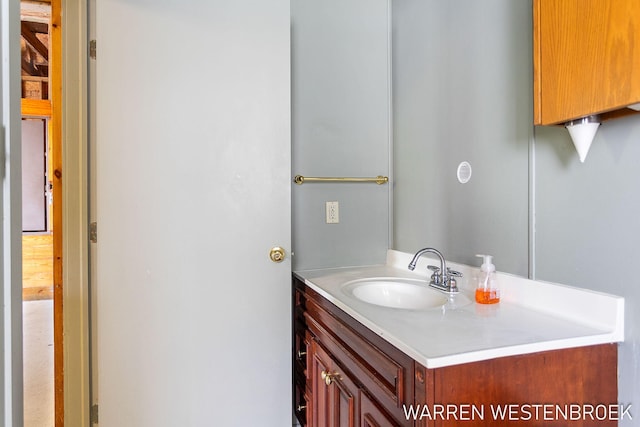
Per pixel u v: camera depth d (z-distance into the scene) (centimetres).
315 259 193
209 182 161
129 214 152
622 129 92
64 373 167
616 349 94
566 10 90
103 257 150
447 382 80
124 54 151
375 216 203
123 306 153
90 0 166
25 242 488
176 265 158
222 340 163
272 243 168
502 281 126
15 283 62
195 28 158
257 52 165
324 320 143
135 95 152
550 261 112
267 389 169
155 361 156
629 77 77
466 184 148
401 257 191
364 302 124
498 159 132
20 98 64
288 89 168
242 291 165
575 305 103
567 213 107
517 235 124
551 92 95
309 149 192
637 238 90
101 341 151
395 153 201
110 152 150
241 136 163
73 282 166
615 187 94
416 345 86
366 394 107
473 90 143
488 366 83
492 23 134
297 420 185
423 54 175
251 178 165
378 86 203
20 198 64
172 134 156
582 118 92
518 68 123
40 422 197
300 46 190
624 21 78
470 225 146
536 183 117
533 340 88
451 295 133
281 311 170
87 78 166
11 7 60
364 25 201
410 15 185
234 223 164
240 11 163
